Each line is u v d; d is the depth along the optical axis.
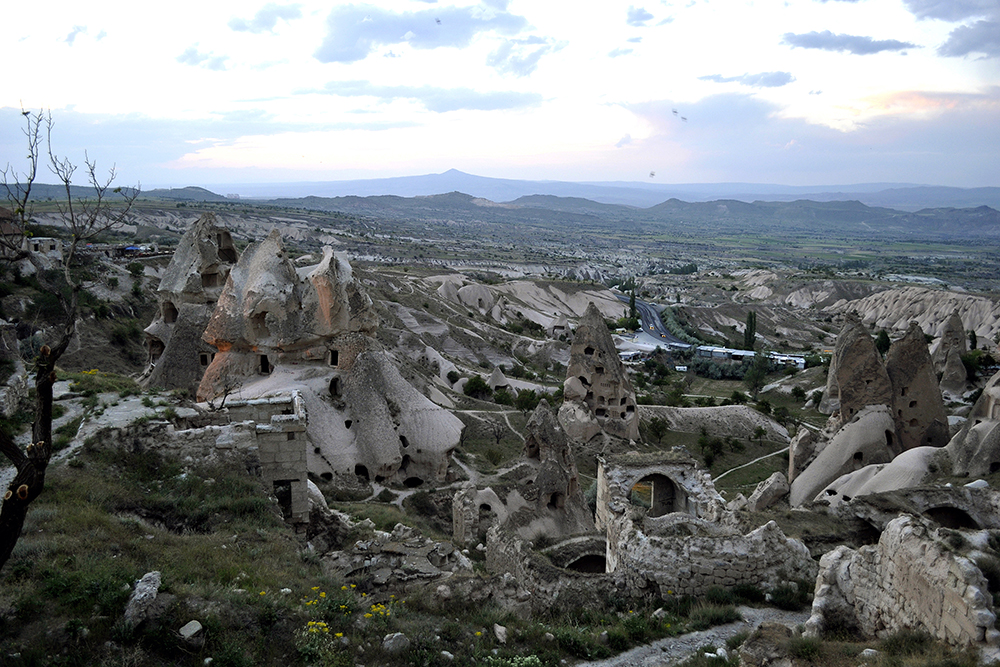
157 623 13.27
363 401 44.38
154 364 54.19
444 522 38.50
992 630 11.40
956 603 12.20
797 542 19.09
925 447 38.47
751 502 42.19
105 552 15.98
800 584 18.45
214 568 16.66
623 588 19.17
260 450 23.75
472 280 191.50
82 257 90.56
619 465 27.03
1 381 23.44
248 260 47.50
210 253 53.03
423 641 14.75
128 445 22.31
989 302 174.75
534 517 32.28
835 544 22.12
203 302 52.53
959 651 11.95
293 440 23.91
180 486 21.55
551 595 19.11
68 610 13.20
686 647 15.93
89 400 24.89
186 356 50.69
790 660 13.36
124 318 83.81
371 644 14.41
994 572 12.42
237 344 45.75
